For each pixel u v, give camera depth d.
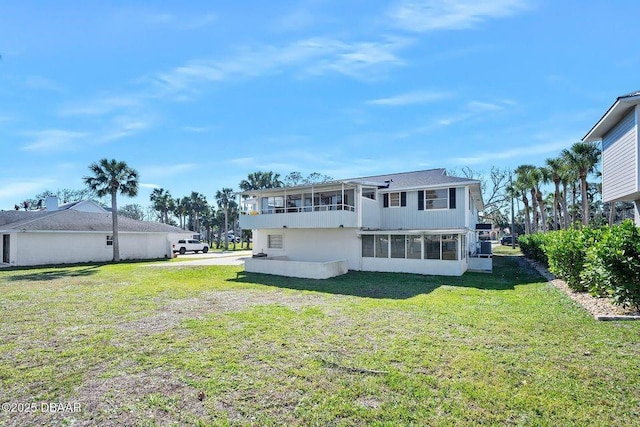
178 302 9.59
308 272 14.98
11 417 3.60
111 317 7.87
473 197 21.80
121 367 4.91
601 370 4.55
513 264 21.06
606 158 13.39
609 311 7.53
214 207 60.12
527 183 37.12
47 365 5.02
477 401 3.79
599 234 9.52
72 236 23.67
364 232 17.30
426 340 5.96
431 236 16.06
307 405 3.78
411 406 3.72
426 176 20.56
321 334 6.41
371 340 6.02
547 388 4.07
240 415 3.60
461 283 13.06
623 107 11.06
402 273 16.23
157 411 3.70
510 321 7.15
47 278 15.12
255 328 6.85
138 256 27.36
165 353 5.46
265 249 21.20
